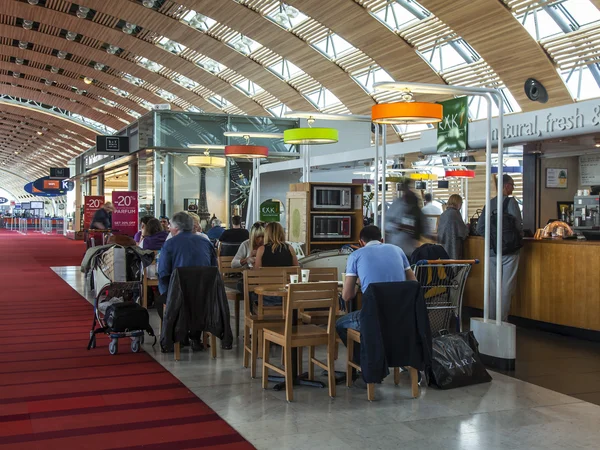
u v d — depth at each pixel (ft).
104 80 99.60
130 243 23.50
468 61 56.70
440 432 13.06
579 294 22.16
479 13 47.06
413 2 52.80
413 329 15.10
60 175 124.16
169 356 19.92
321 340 15.58
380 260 16.25
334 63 65.51
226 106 93.04
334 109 75.61
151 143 58.70
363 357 14.97
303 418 13.92
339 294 19.77
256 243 23.45
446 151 21.45
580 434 12.98
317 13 56.13
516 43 48.83
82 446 12.28
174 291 18.72
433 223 29.60
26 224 132.67
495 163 39.52
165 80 90.68
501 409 14.57
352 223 29.30
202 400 15.25
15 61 100.63
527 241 24.03
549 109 23.71
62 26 74.64
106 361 19.27
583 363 18.89
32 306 30.37
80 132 143.64
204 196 59.98
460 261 18.17
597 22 45.32
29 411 14.39
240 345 21.52
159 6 65.51
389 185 54.60
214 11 61.05
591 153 29.60
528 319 24.17
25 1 68.69
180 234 20.36
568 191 31.24
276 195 56.95
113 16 67.56
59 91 114.52
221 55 73.05
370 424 13.53
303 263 23.30
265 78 75.56
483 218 23.08
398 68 60.34
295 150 62.59
